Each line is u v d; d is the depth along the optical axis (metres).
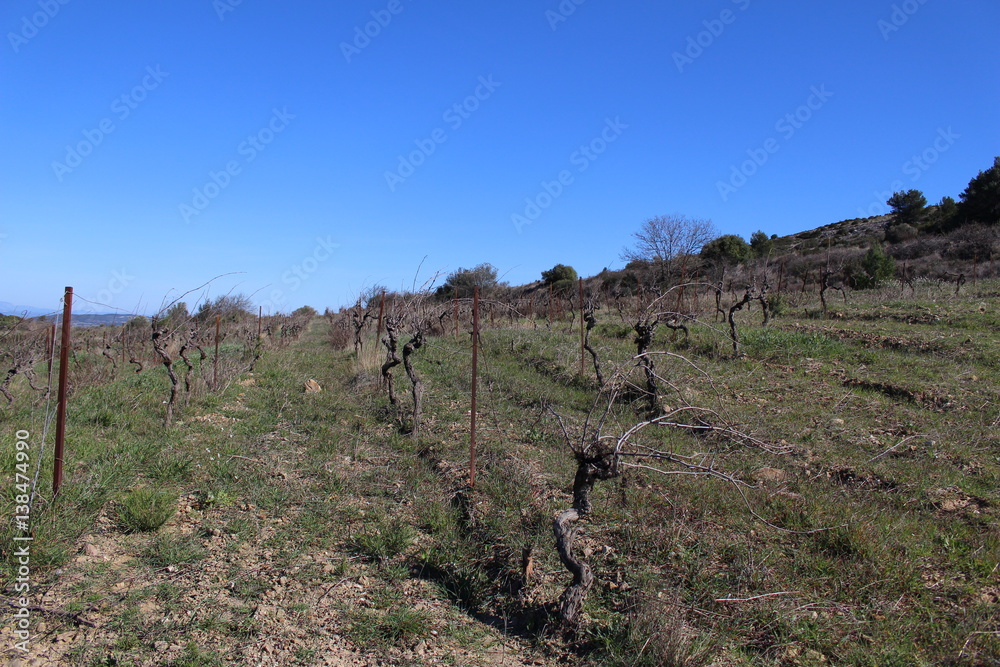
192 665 3.31
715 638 3.46
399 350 13.75
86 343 14.37
